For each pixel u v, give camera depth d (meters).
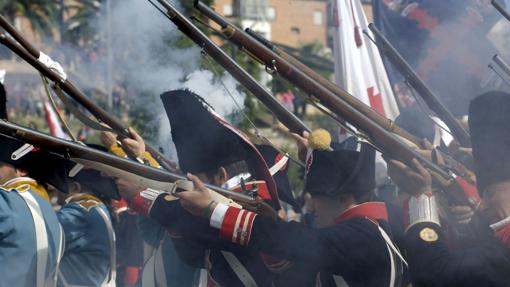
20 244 11.72
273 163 12.50
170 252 12.55
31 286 11.84
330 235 9.77
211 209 9.74
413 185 9.63
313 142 10.27
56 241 12.34
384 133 9.88
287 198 12.42
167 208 10.27
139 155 11.92
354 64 16.55
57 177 12.42
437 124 12.65
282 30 33.84
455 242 9.56
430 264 9.02
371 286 9.90
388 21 16.25
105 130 11.57
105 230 14.02
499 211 8.95
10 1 46.50
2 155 11.97
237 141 11.25
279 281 10.69
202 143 11.29
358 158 10.26
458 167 11.25
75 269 13.84
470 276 8.66
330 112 10.45
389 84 16.39
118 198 14.06
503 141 8.95
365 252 9.83
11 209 11.70
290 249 9.68
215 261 11.14
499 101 9.06
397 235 10.45
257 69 25.53
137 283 17.31
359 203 10.27
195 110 11.40
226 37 10.52
